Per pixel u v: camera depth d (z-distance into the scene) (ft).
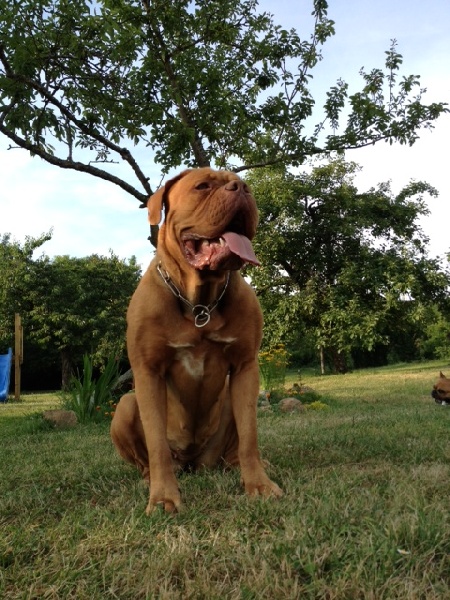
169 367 4.43
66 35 9.46
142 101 10.85
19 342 26.73
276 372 15.80
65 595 2.61
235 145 12.87
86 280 44.70
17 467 6.03
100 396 12.26
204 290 4.19
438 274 34.78
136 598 2.56
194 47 12.42
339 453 5.63
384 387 19.69
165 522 3.49
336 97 12.42
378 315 33.53
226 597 2.44
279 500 3.89
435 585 2.46
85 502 4.22
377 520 3.24
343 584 2.48
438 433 6.89
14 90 9.16
